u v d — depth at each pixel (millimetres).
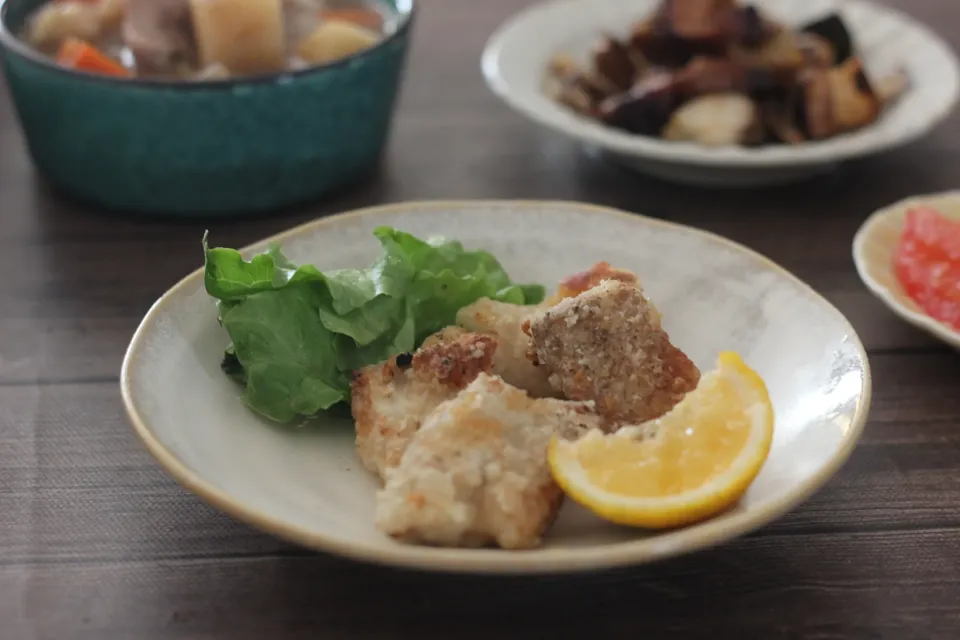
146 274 550
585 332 436
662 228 495
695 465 399
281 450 432
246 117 556
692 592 412
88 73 543
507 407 411
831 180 627
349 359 454
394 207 499
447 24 805
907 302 499
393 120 638
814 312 456
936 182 627
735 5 638
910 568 422
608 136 595
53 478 447
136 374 420
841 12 708
